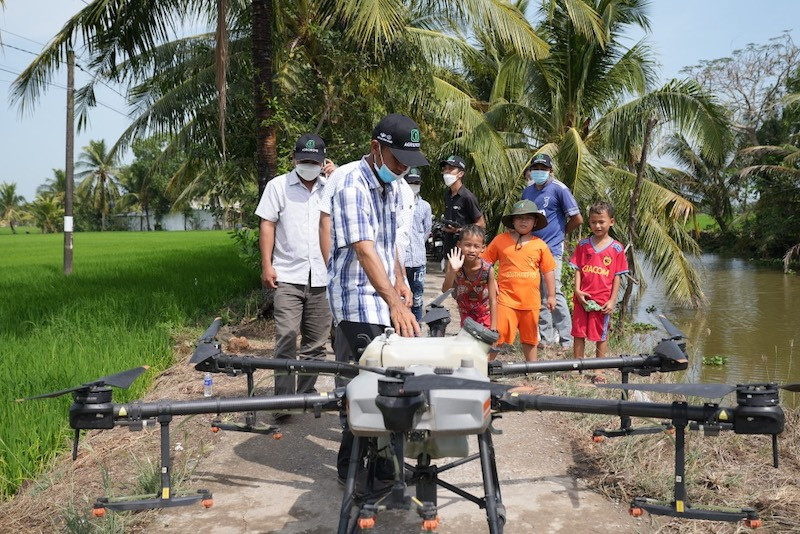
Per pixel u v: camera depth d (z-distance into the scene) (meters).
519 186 17.92
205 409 3.55
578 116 18.97
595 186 16.44
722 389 3.15
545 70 18.44
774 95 35.44
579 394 6.29
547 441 5.32
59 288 14.74
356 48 13.08
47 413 5.54
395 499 2.83
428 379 2.67
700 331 13.58
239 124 14.06
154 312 10.52
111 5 11.60
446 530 3.96
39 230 104.94
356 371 3.96
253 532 4.00
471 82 25.67
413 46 13.84
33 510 4.35
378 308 3.97
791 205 31.44
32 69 12.73
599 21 16.70
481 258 6.43
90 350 7.73
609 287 7.02
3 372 6.89
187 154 17.41
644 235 16.94
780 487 4.36
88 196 86.56
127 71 14.12
